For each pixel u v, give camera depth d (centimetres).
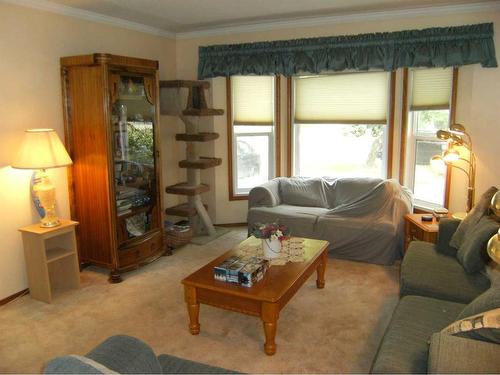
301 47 451
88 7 373
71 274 346
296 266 286
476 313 181
